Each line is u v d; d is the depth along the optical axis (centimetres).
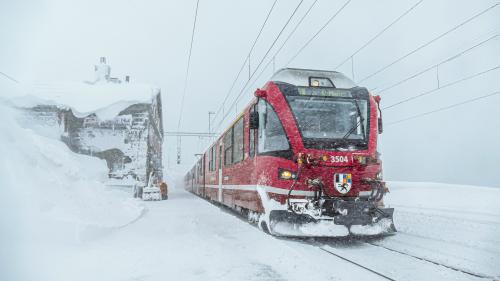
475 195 1320
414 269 489
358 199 696
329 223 665
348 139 736
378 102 815
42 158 800
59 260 525
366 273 467
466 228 798
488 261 527
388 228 694
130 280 436
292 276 452
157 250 614
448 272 472
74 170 876
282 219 689
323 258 554
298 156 702
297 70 825
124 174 2311
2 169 661
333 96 770
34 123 2173
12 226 586
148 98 2395
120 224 912
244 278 443
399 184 1914
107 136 2336
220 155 1487
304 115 743
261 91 781
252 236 748
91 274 459
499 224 805
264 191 752
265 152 759
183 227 914
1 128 754
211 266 502
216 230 855
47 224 630
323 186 689
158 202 2017
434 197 1397
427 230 814
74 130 2302
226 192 1298
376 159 738
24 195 649
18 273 443
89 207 826
